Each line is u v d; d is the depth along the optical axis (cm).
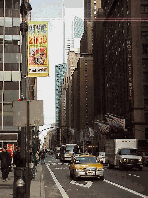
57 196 1382
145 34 7238
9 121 4888
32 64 1555
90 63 15538
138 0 7331
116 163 3278
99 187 1700
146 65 7131
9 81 5025
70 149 5806
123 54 7775
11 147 4538
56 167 3925
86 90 15325
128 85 7044
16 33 5162
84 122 15000
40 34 1580
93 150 11506
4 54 5084
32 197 1273
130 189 1578
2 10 5197
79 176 2088
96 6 16550
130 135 7088
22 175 1010
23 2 1264
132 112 6994
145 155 4438
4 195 1284
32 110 995
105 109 10625
